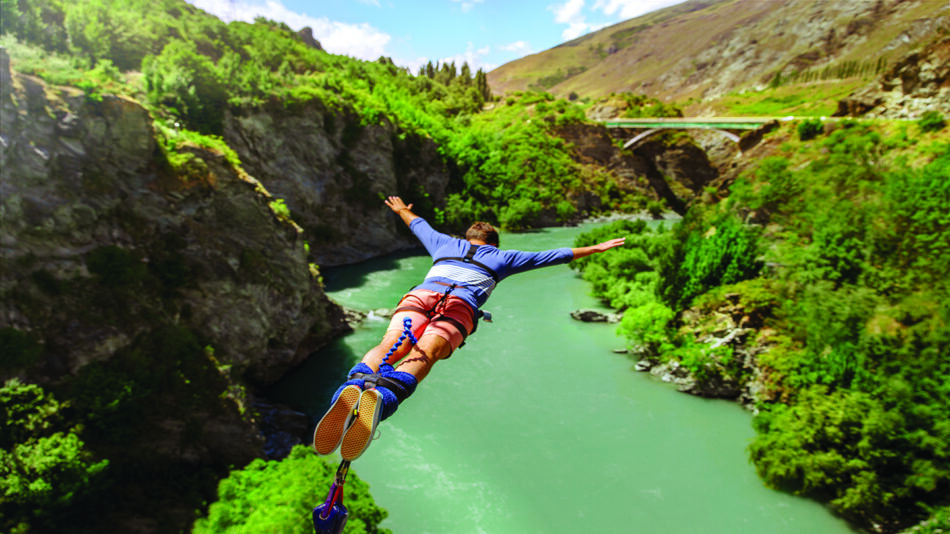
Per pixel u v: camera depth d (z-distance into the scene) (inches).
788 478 937.5
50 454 722.8
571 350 1598.2
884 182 1435.8
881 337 1033.5
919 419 858.1
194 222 1233.4
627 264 2122.3
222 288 1234.6
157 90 2289.6
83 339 905.5
